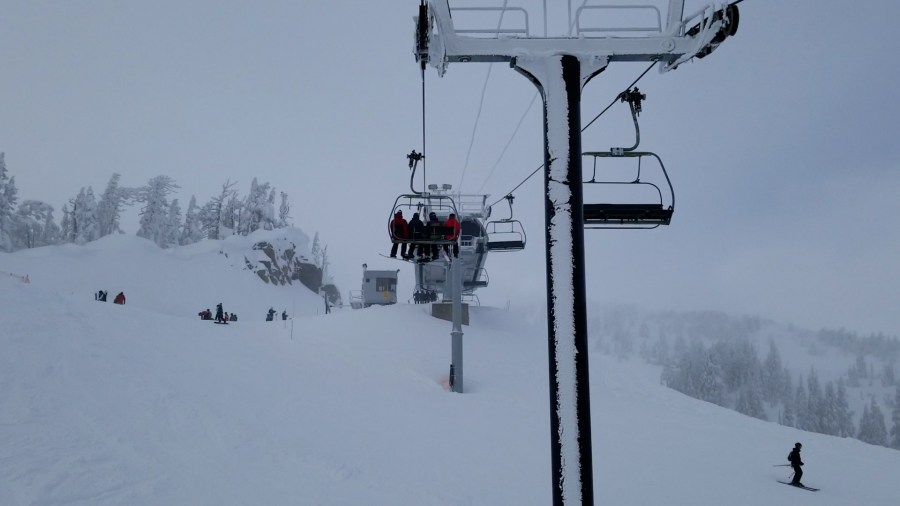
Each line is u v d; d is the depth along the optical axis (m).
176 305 57.94
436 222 12.16
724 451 17.22
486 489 11.23
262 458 11.71
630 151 8.96
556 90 5.44
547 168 5.23
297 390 19.44
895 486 14.67
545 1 5.80
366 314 37.47
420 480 11.49
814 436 21.02
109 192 84.75
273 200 94.19
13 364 14.65
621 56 5.68
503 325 42.12
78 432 11.18
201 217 94.56
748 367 152.62
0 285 22.22
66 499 8.12
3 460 9.05
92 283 56.53
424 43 5.77
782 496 12.84
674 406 26.03
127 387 15.16
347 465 11.95
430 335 33.91
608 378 30.72
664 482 13.05
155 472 9.85
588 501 4.60
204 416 14.06
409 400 20.64
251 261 75.81
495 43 5.68
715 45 5.57
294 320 38.59
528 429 17.50
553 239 4.99
